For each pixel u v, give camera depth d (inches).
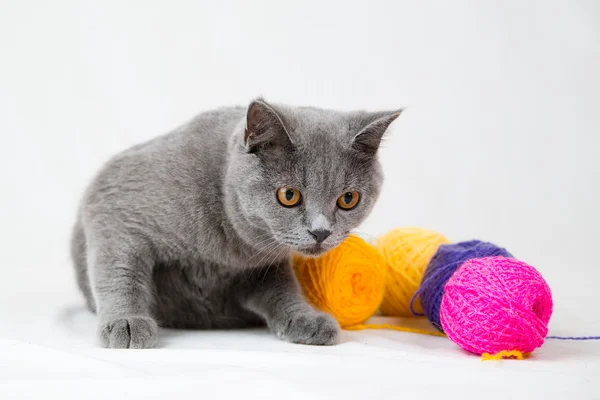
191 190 28.3
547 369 24.0
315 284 30.3
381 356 25.5
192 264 29.3
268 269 30.1
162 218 28.2
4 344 25.1
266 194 27.1
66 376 22.6
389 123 27.5
